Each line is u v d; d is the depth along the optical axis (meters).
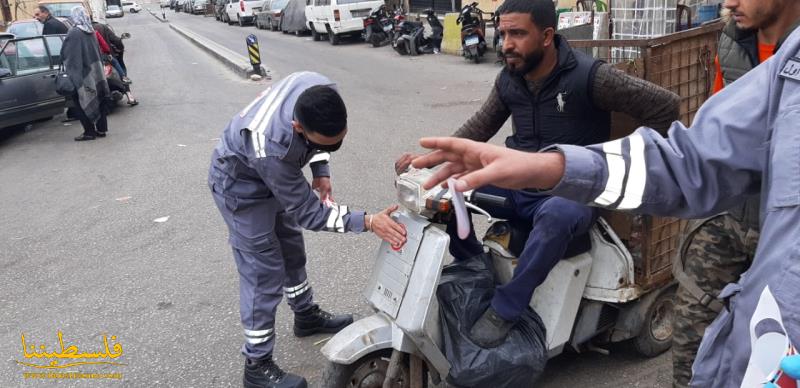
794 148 1.08
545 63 2.71
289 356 3.49
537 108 2.83
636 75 2.89
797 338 1.05
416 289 2.47
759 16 1.97
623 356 3.28
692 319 2.38
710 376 1.31
